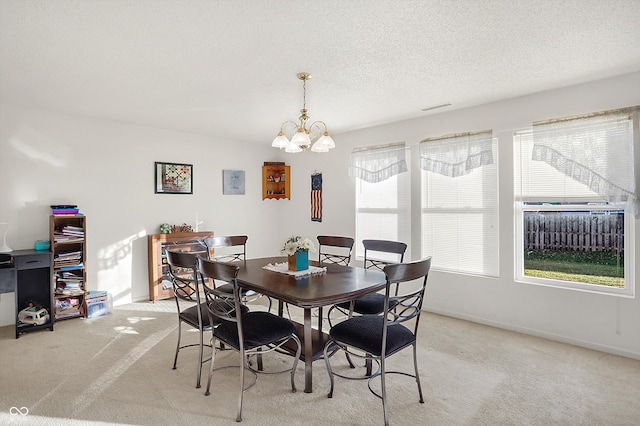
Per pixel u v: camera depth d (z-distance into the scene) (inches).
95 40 89.7
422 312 165.5
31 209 152.6
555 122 128.2
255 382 92.8
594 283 128.1
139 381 100.5
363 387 98.0
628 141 113.9
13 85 122.7
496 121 144.1
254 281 102.3
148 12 76.9
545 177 135.8
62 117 159.6
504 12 77.8
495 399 92.0
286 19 80.4
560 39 90.5
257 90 128.3
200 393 94.3
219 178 212.4
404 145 173.0
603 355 117.5
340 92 131.1
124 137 177.2
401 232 177.8
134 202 180.7
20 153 150.0
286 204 237.5
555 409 87.5
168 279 185.0
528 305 136.8
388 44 93.0
